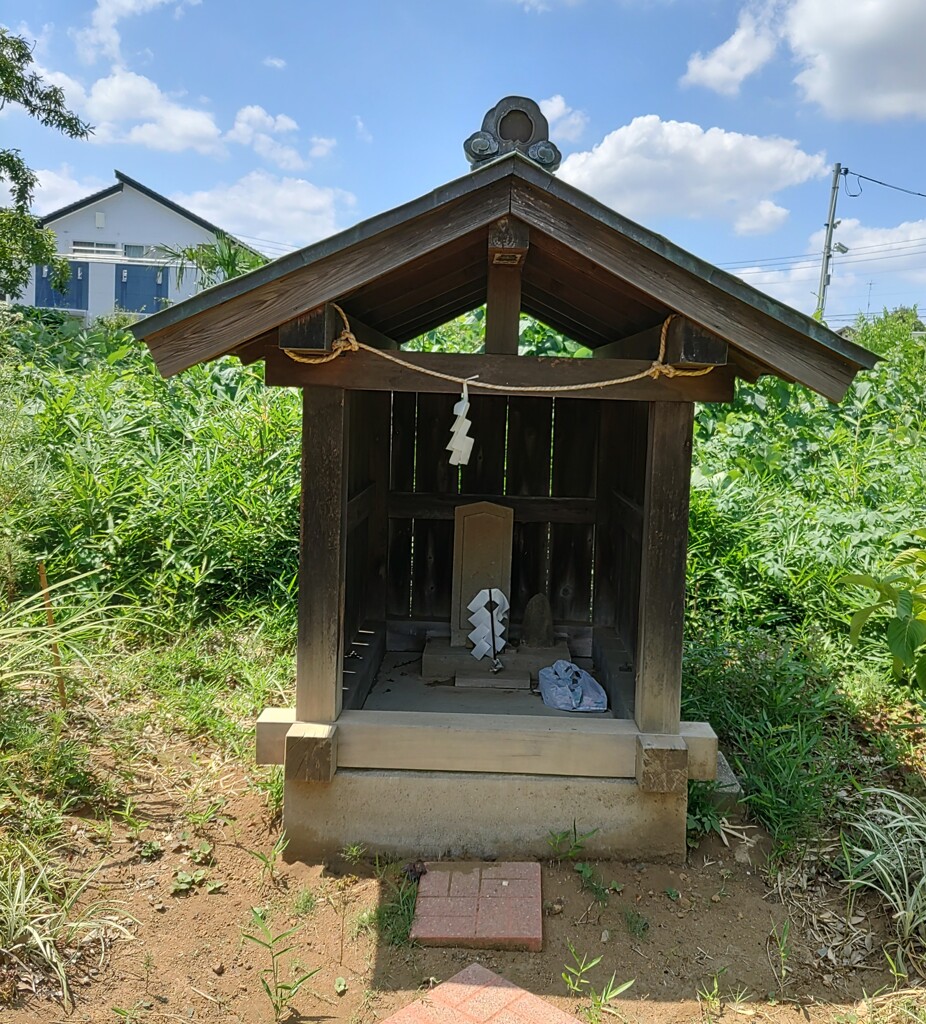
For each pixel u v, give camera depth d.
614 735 3.22
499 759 3.24
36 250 17.19
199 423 6.82
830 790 3.80
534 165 2.64
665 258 2.69
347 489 3.41
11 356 7.39
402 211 2.66
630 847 3.26
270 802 3.54
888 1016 2.59
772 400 8.05
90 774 3.63
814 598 5.72
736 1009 2.61
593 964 2.73
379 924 2.91
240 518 5.88
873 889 3.15
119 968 2.66
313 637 3.23
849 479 7.21
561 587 4.83
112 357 8.44
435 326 4.93
